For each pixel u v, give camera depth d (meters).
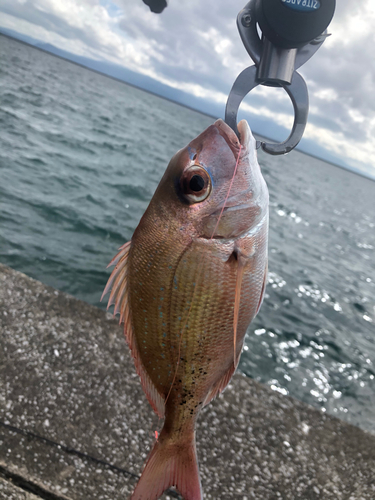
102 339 2.92
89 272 6.89
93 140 21.80
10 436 2.12
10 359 2.57
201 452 2.33
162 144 32.69
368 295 11.38
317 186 54.38
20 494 1.90
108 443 2.22
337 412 5.45
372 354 7.39
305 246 15.52
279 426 2.63
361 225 30.88
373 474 2.43
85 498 1.92
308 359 6.54
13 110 20.66
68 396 2.43
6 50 77.75
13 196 9.15
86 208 10.09
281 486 2.24
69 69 114.50
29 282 3.26
